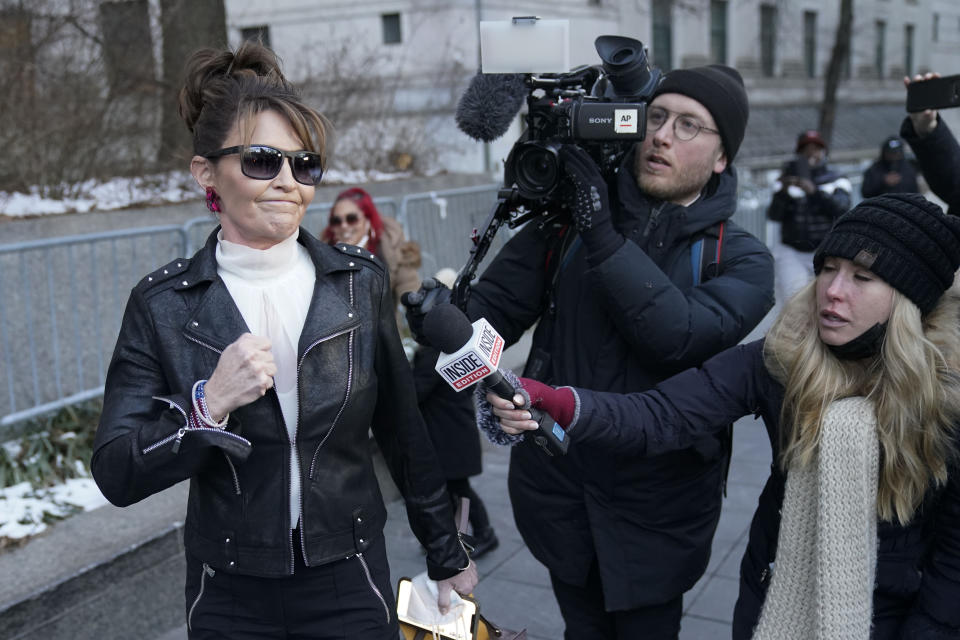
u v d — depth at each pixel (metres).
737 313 2.17
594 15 14.81
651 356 2.13
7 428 4.10
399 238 4.53
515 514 2.47
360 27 12.40
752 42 21.34
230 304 1.72
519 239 2.48
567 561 2.35
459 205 6.82
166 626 3.35
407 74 12.09
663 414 1.91
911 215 1.60
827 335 1.68
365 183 8.38
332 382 1.74
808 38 23.86
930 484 1.64
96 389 4.28
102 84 6.26
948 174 3.28
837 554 1.63
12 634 2.81
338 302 1.78
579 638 2.46
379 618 1.85
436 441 3.84
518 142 2.15
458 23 11.88
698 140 2.22
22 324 4.30
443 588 2.05
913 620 1.67
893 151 7.61
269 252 1.75
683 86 2.22
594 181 2.11
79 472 3.89
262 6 12.70
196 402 1.56
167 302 1.72
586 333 2.29
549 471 2.32
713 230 2.29
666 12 17.50
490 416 1.83
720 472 2.33
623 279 2.07
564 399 1.88
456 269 6.79
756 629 1.78
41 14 5.85
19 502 3.50
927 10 28.75
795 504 1.72
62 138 5.84
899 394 1.60
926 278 1.60
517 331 2.52
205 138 1.68
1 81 5.65
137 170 6.43
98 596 3.09
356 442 1.81
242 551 1.73
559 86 2.21
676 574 2.27
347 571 1.81
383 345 1.89
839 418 1.64
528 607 3.58
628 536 2.24
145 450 1.57
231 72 1.70
